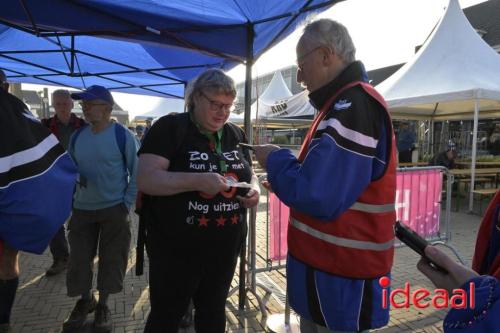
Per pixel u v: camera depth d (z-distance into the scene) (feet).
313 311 4.65
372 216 4.46
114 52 16.34
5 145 5.61
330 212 4.02
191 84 5.92
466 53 26.48
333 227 4.45
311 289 4.62
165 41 10.49
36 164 5.91
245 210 6.55
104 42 15.11
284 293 11.52
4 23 9.55
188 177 5.16
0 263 6.23
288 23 9.20
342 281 4.47
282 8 8.71
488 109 32.94
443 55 27.12
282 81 48.39
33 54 17.01
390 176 4.57
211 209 5.80
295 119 41.98
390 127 4.42
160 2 8.43
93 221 9.00
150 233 5.92
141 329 9.40
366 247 4.45
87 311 9.32
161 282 5.83
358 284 4.47
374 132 4.27
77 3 8.39
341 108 4.19
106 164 8.80
